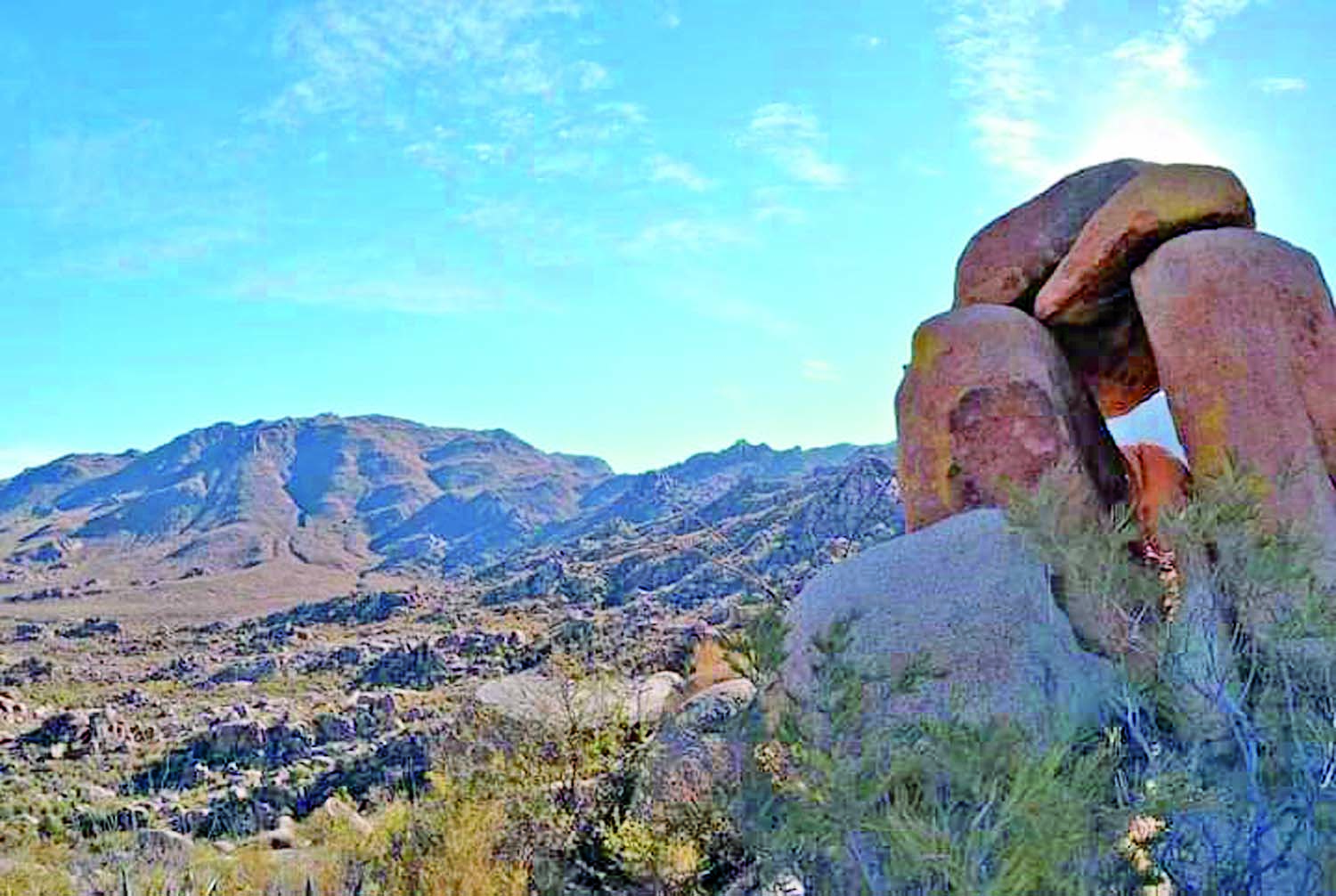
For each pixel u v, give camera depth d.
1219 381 5.47
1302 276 5.60
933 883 2.31
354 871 6.22
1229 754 3.33
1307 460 5.16
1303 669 3.35
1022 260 6.91
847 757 2.63
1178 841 2.89
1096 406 6.66
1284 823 3.22
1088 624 4.73
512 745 7.15
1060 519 4.46
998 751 2.42
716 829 5.76
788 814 2.77
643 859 5.63
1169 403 5.75
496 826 6.13
